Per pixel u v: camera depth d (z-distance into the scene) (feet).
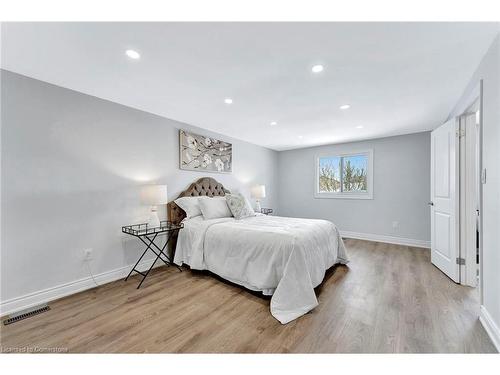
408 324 5.59
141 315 6.06
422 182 13.01
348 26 4.51
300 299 6.28
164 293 7.38
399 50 5.31
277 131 12.82
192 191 11.46
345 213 15.72
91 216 7.92
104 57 5.60
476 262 7.97
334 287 7.75
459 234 8.11
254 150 16.30
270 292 6.95
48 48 5.23
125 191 8.93
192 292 7.45
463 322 5.65
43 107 6.86
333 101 8.41
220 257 8.32
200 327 5.51
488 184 5.37
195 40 4.94
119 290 7.61
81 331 5.38
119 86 7.23
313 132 13.03
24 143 6.50
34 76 6.57
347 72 6.30
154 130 9.98
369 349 4.74
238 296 7.16
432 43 5.05
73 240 7.46
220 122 11.18
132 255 9.09
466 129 8.11
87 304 6.65
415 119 10.58
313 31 4.66
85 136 7.79
